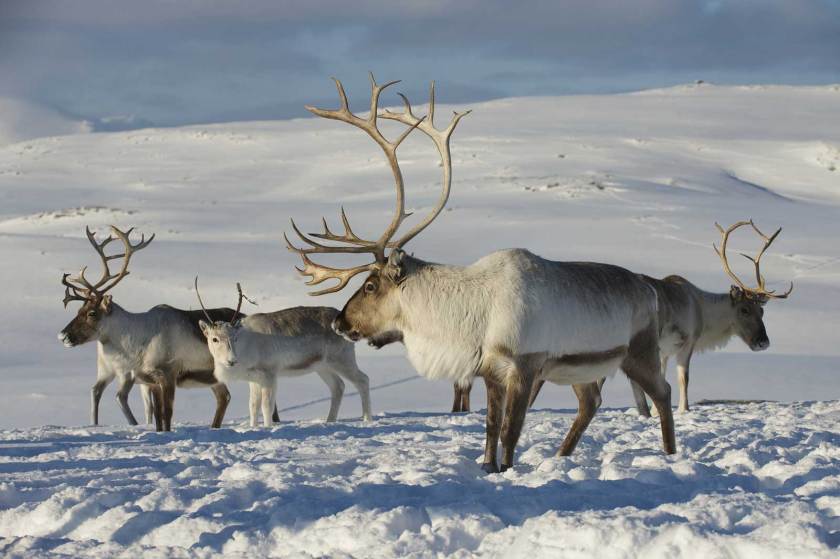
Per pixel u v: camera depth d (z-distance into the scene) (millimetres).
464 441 15289
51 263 78688
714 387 41531
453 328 12281
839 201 180875
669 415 13164
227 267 78500
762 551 6996
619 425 17672
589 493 9508
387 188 182750
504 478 10867
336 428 18484
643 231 102562
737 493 9133
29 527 9594
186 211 141250
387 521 8422
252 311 64688
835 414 20281
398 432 17094
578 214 118375
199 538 8523
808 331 59625
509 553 7559
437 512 8734
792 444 14242
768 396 39031
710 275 78750
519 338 12031
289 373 21859
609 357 12625
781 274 79000
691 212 123125
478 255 90688
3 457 14609
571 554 7344
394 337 12828
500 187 153750
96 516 9594
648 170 193625
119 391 22766
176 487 10820
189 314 22953
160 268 77250
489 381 12320
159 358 22281
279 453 14133
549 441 14664
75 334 22000
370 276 12914
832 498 8734
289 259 83062
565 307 12227
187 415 37594
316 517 8906
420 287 12484
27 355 55688
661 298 21906
